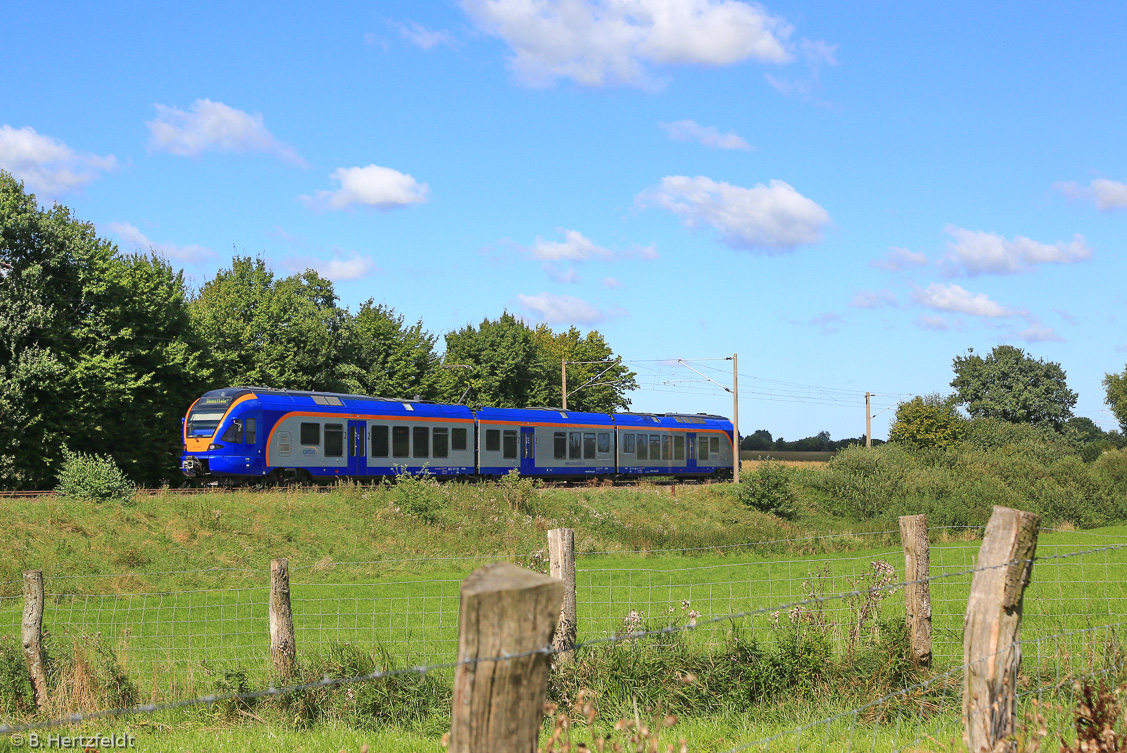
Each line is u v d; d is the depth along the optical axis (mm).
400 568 25938
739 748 6652
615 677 8531
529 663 2996
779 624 9789
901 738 7035
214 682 9508
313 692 8812
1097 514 43375
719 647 9344
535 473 40250
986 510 42125
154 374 40094
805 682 8453
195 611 17984
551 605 3029
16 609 17969
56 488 27500
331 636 13906
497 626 2963
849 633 9086
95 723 8656
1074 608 14477
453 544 29359
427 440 36469
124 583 21922
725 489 43531
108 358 37812
